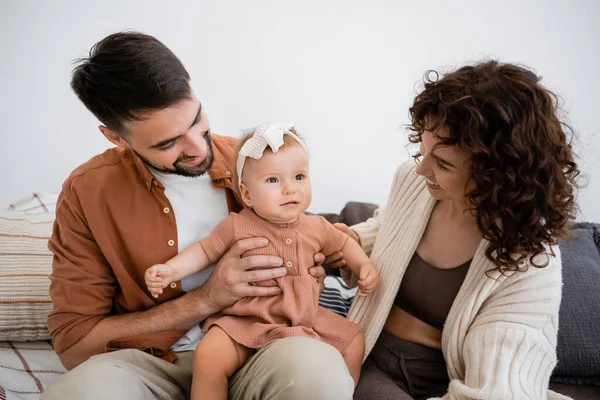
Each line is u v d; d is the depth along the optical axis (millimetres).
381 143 2426
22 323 1534
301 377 1045
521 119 1083
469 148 1088
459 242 1316
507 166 1101
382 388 1300
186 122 1217
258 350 1216
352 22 2338
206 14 2268
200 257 1312
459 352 1265
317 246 1343
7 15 2160
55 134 2279
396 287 1368
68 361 1373
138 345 1329
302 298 1258
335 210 2422
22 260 1618
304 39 2336
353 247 1413
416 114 1179
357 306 1442
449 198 1251
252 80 2346
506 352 1161
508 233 1148
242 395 1175
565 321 1569
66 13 2197
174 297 1418
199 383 1194
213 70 2314
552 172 1112
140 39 1189
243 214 1324
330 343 1295
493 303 1238
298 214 1311
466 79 1128
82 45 2234
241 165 1280
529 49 2355
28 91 2230
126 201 1365
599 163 2264
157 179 1385
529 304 1192
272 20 2307
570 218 1202
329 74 2369
